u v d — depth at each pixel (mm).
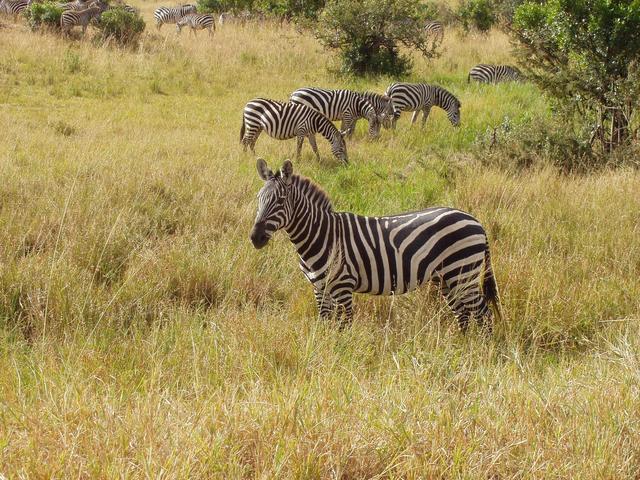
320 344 7320
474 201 12195
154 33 32219
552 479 5016
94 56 26375
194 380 6551
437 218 7973
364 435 5359
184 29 38969
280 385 6250
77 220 10578
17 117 18750
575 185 12812
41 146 15547
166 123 19500
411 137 18781
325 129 16375
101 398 6055
